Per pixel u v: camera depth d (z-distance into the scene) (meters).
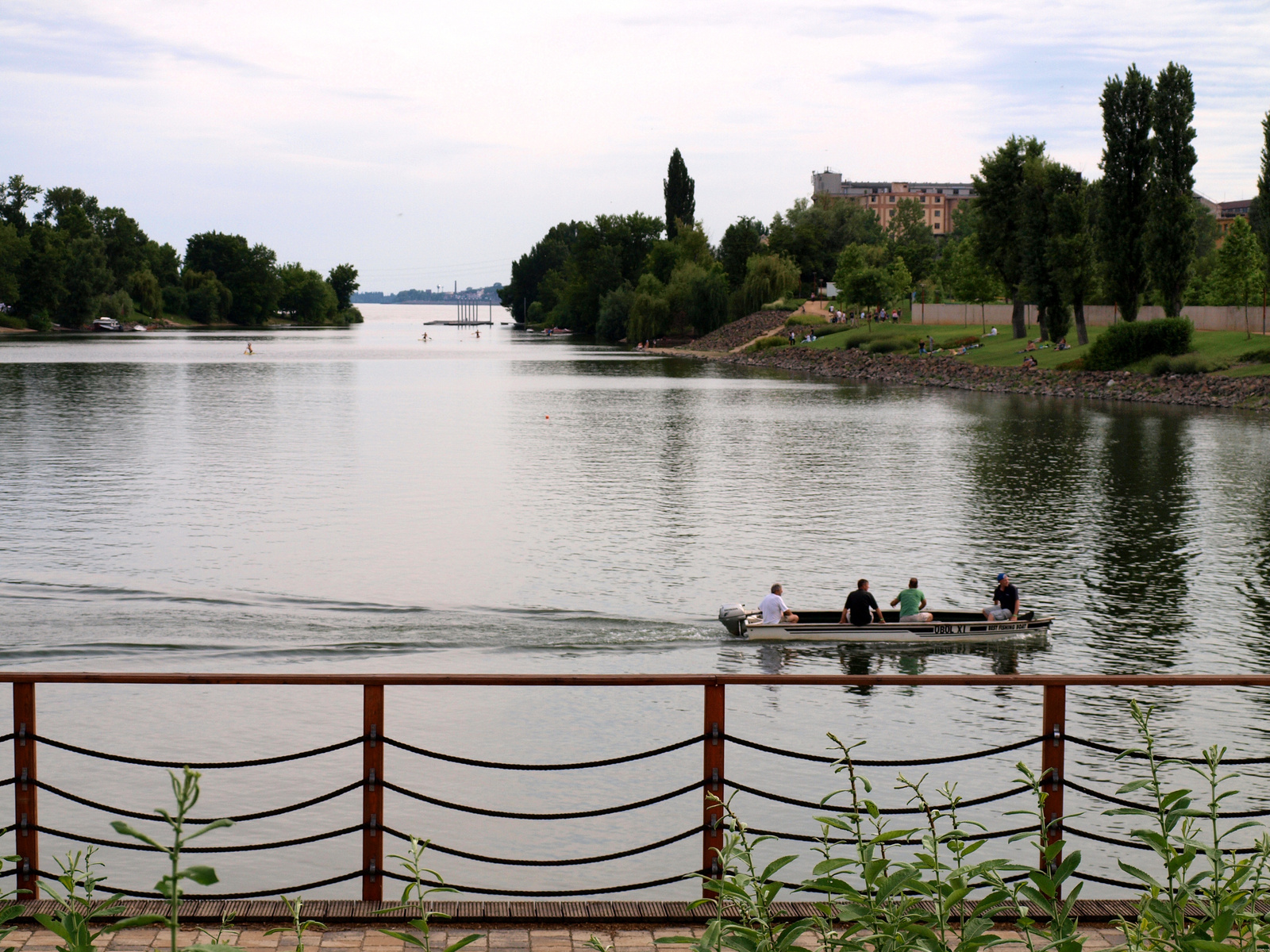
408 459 59.38
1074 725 22.05
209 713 21.94
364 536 39.56
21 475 51.72
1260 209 95.62
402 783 18.75
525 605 31.02
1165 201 101.06
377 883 8.07
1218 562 36.72
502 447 64.50
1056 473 54.91
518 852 16.36
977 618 29.81
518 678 7.61
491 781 18.94
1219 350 99.88
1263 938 5.57
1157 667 26.41
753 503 47.00
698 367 145.50
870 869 5.72
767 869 5.86
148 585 32.22
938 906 5.62
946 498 48.09
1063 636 28.95
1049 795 7.95
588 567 35.41
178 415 79.62
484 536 39.84
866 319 164.00
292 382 113.38
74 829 16.62
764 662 26.95
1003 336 132.75
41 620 28.53
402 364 149.38
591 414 84.44
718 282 190.25
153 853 15.89
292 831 16.80
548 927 7.82
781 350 155.38
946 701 23.45
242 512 43.59
